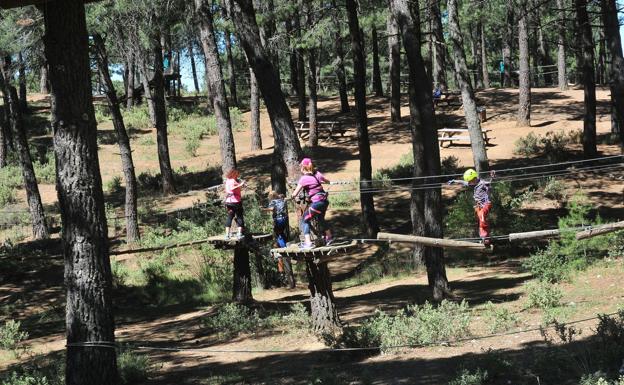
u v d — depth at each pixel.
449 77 82.44
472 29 64.00
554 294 11.88
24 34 23.69
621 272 13.59
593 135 28.23
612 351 8.23
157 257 23.14
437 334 10.89
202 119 48.44
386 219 26.55
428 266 14.70
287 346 12.41
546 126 36.22
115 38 30.47
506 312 11.24
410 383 8.76
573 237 14.92
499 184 22.44
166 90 61.78
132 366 11.01
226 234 15.72
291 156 12.97
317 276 12.52
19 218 30.25
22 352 14.11
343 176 31.61
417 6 19.12
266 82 13.02
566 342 9.49
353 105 49.34
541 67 61.88
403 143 37.09
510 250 20.05
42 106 54.41
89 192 9.11
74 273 9.05
